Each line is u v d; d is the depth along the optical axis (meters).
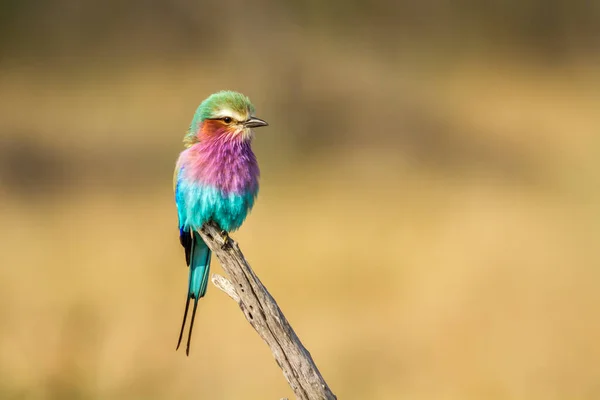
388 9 47.78
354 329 22.09
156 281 24.08
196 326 21.67
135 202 31.11
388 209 30.98
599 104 44.94
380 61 45.44
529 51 51.72
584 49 52.81
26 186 31.95
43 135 37.09
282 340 9.25
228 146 12.32
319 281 24.73
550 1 54.47
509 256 26.70
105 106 41.53
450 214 30.70
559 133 40.53
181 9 44.81
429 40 49.38
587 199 32.12
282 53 39.72
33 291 23.09
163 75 43.91
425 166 36.31
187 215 12.50
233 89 38.91
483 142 39.34
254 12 40.19
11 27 47.34
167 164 34.47
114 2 48.00
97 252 26.55
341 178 34.12
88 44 47.28
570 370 20.41
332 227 28.66
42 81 44.25
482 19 51.84
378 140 38.81
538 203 32.03
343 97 40.88
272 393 19.02
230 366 19.72
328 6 43.72
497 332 21.84
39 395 16.62
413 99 42.84
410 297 23.92
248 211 12.71
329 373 20.03
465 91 45.88
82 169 33.94
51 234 27.91
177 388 18.70
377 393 19.56
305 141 37.59
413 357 20.77
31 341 18.33
